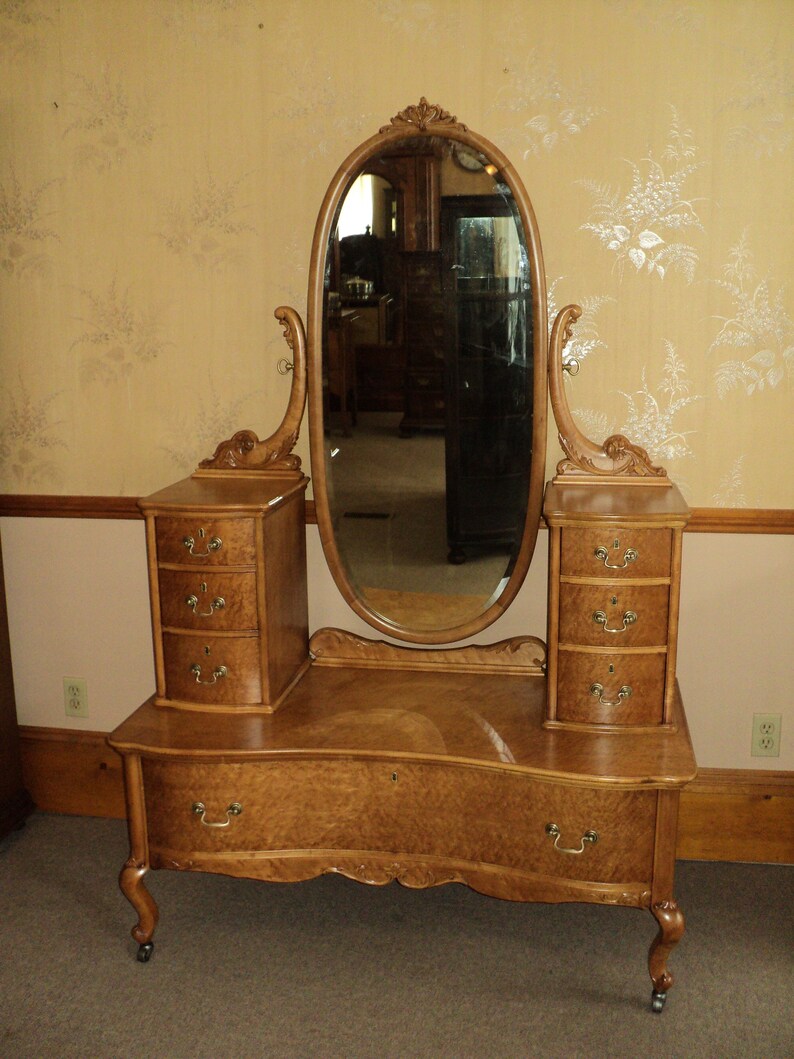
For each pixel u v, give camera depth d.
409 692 2.34
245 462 2.46
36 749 2.85
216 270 2.49
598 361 2.37
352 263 2.31
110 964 2.24
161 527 2.18
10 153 2.53
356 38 2.32
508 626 2.53
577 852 2.04
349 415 2.38
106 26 2.42
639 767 1.99
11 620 2.81
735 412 2.37
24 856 2.65
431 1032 2.02
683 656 2.52
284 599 2.30
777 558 2.44
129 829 2.21
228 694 2.23
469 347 2.30
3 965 2.23
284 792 2.14
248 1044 1.99
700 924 2.34
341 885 2.53
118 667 2.79
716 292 2.31
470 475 2.36
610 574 2.05
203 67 2.40
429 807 2.12
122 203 2.50
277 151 2.40
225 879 2.56
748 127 2.23
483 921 2.38
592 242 2.32
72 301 2.58
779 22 2.18
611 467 2.34
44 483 2.71
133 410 2.61
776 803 2.54
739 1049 1.97
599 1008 2.09
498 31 2.26
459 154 2.23
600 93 2.25
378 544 2.44
